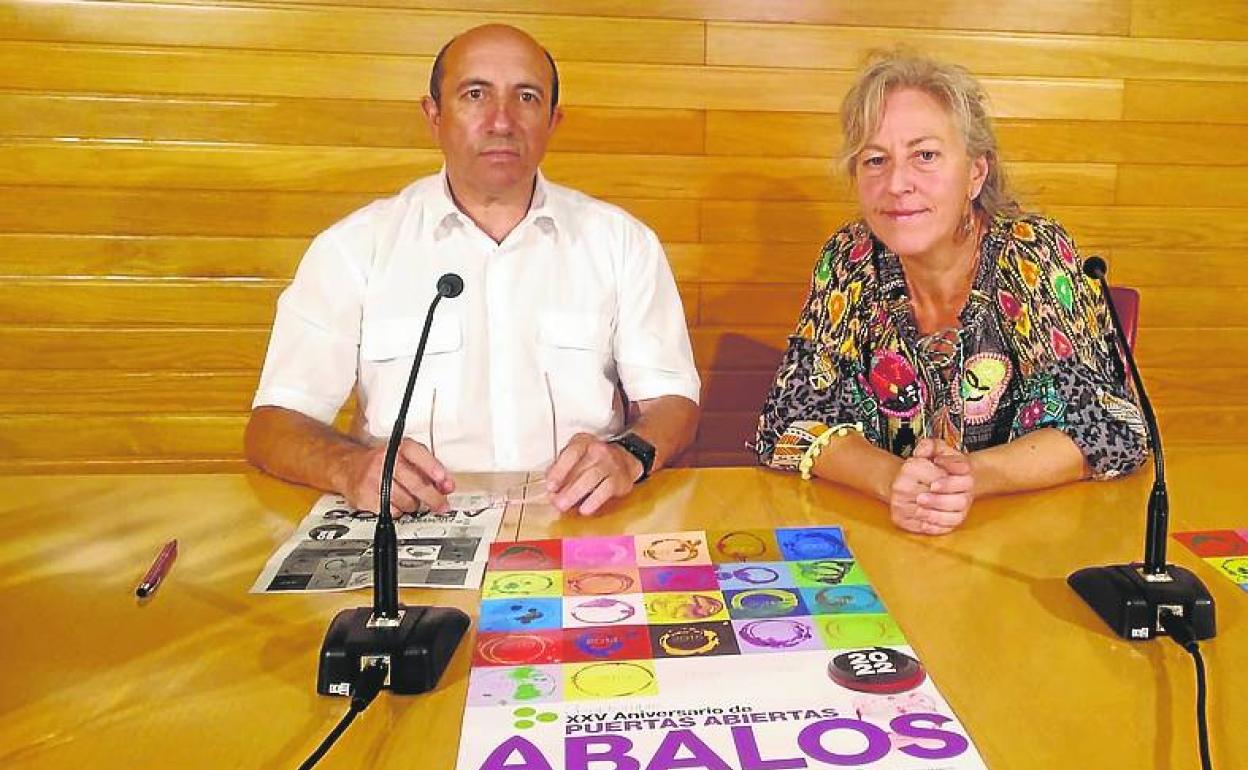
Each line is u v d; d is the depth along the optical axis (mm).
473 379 1909
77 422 2715
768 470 1658
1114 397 1662
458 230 1918
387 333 1896
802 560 1291
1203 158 2871
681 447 1814
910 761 883
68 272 2643
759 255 2812
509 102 1818
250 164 2631
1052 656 1061
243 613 1164
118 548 1339
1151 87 2814
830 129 2752
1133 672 1031
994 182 1825
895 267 1852
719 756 890
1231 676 1022
